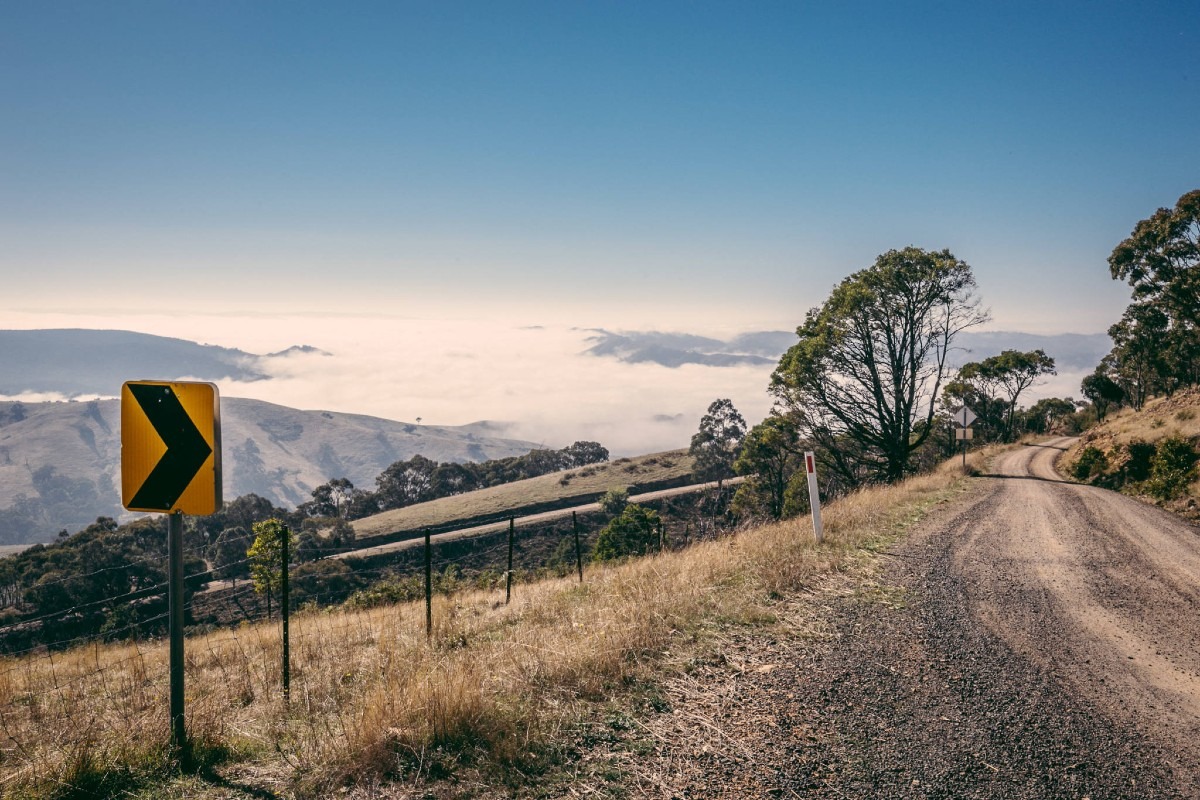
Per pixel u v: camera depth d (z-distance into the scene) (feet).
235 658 29.66
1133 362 228.22
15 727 19.17
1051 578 34.17
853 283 124.88
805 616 24.79
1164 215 148.25
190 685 24.26
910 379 124.88
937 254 119.24
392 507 460.96
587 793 12.86
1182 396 133.08
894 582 30.99
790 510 152.35
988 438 266.98
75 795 12.75
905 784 13.78
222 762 14.34
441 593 50.93
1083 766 14.85
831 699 17.65
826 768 14.23
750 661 20.03
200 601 177.47
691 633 22.02
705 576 29.19
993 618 26.18
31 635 135.64
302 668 24.06
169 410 14.53
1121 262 156.76
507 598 36.14
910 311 122.31
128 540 231.09
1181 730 16.94
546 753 14.10
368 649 26.76
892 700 17.81
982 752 15.25
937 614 26.14
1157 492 74.38
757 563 31.63
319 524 333.21
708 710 16.62
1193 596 31.53
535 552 255.29
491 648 22.08
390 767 13.38
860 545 39.40
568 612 27.14
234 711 18.38
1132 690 19.51
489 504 380.99
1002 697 18.38
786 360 133.69
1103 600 30.14
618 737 15.03
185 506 14.57
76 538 223.10
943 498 72.18
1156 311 189.88
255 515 317.83
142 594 175.94
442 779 13.11
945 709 17.43
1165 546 45.34
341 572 201.16
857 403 126.62
